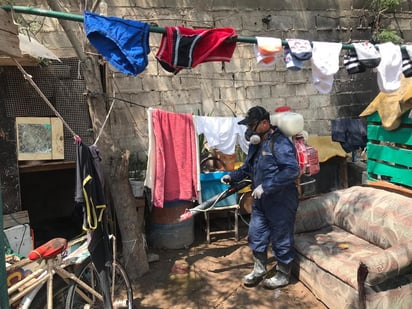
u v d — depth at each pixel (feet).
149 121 13.09
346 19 21.36
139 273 12.95
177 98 18.79
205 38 8.55
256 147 11.96
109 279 10.09
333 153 18.99
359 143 18.65
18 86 12.58
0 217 5.92
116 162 12.44
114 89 17.63
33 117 12.82
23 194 16.96
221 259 14.23
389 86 10.05
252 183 12.21
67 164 13.50
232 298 11.62
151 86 18.31
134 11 17.92
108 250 9.56
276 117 11.78
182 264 13.82
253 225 12.18
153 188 13.37
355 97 21.76
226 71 19.48
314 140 19.36
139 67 8.01
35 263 10.10
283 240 11.78
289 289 11.97
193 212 12.69
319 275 11.07
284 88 20.51
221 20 19.26
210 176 15.05
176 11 18.56
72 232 15.60
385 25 21.97
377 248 11.75
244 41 8.93
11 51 6.20
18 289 8.74
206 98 19.27
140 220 14.56
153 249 15.02
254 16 19.77
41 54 11.83
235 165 16.67
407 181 12.70
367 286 9.11
